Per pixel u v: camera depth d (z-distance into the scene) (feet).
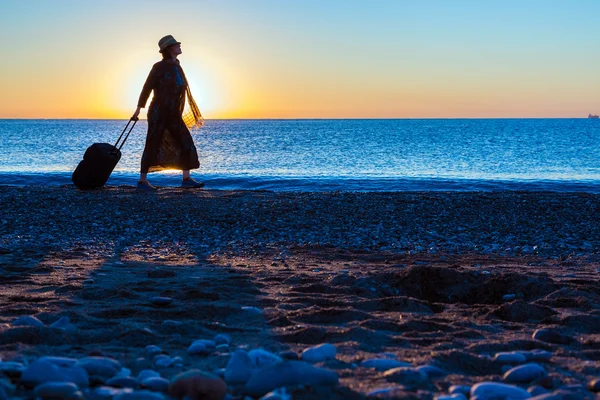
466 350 11.48
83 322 13.23
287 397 8.38
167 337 12.03
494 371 10.44
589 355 11.39
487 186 64.34
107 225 32.89
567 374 10.18
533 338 12.54
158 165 44.88
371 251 27.07
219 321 13.82
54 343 11.48
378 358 10.54
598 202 41.32
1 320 13.30
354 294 16.93
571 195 44.88
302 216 35.99
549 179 74.38
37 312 14.20
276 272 20.65
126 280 18.89
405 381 9.46
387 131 377.91
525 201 41.50
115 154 44.73
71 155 125.90
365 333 12.26
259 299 16.08
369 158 119.65
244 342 12.00
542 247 28.45
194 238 29.91
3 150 146.10
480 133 319.27
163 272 19.74
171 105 43.50
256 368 9.52
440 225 33.96
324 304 15.61
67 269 20.83
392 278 18.47
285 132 362.12
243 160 113.29
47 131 379.35
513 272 19.63
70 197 41.22
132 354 10.85
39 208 37.60
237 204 39.06
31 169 88.89
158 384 8.91
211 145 180.24
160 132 43.98
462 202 40.86
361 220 35.12
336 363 10.40
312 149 155.63
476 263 23.94
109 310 14.28
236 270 21.04
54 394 8.21
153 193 43.14
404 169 93.45
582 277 20.03
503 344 11.84
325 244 28.60
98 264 22.27
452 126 549.13
